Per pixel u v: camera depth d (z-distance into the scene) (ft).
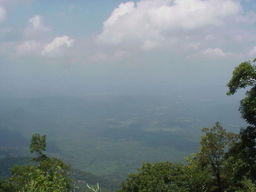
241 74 55.83
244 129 61.41
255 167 56.65
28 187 26.58
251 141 59.98
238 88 57.82
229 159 61.67
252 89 57.16
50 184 27.61
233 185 62.23
